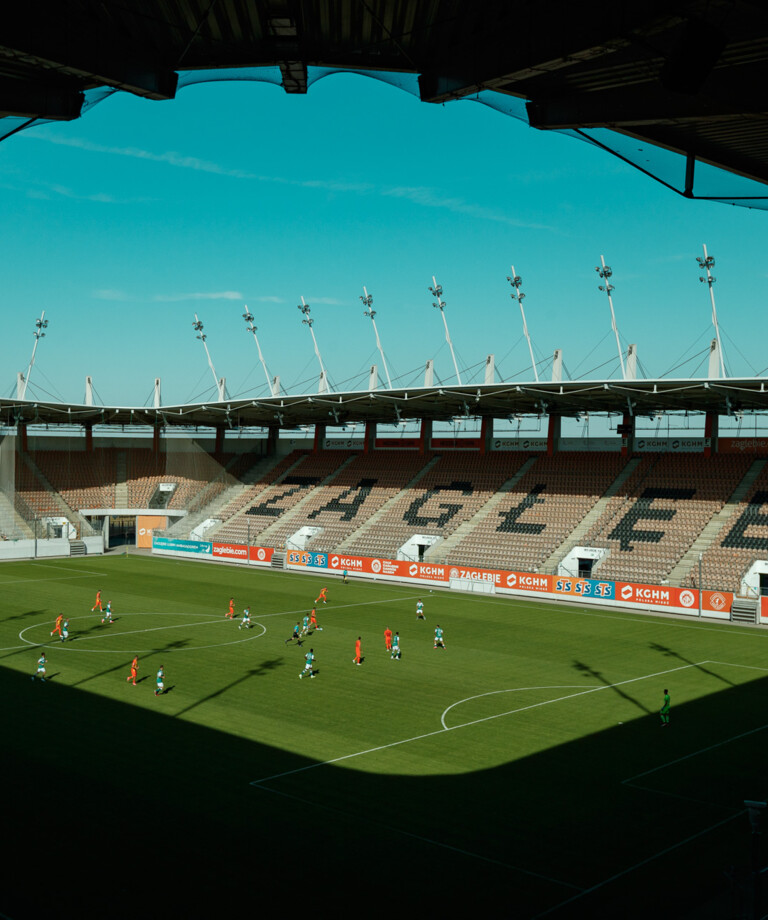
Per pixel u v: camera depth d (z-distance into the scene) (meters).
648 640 54.00
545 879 21.78
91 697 38.25
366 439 106.31
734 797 27.69
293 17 13.93
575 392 73.81
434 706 37.81
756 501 73.56
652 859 23.03
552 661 47.53
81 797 26.64
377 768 29.75
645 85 14.17
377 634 54.56
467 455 97.75
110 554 97.06
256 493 105.25
